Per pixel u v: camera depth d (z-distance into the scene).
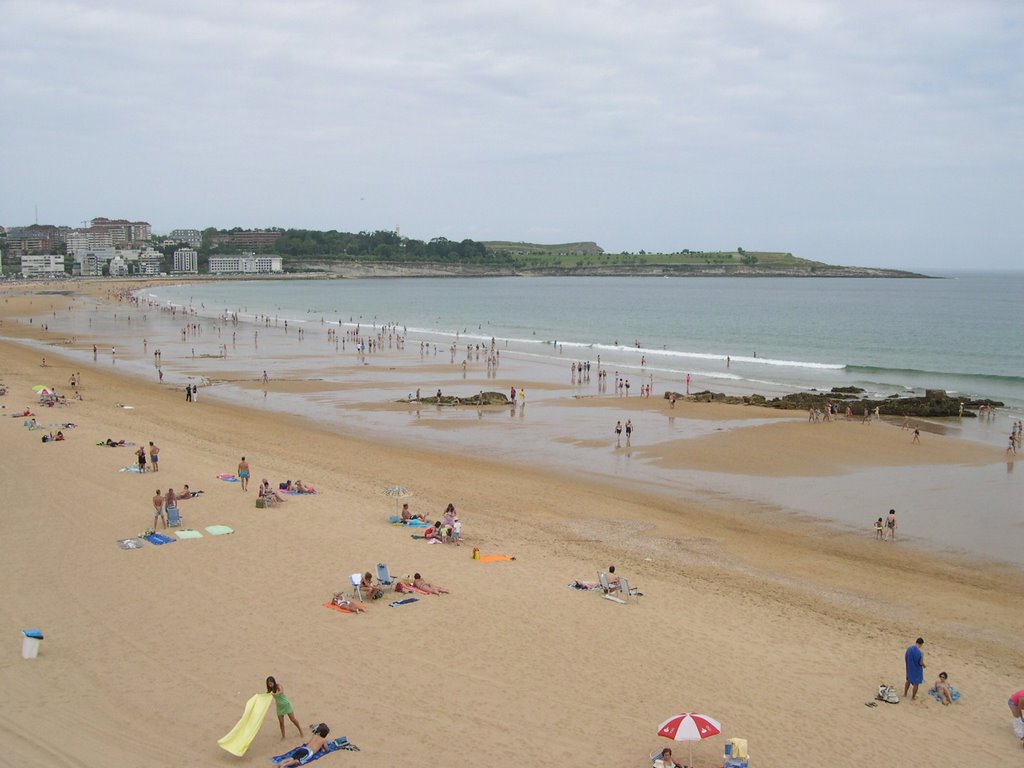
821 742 16.48
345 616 21.55
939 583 26.52
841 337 120.12
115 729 15.88
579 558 27.42
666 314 170.00
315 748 15.35
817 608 24.00
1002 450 44.97
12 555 25.08
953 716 17.77
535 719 16.86
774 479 39.28
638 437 48.44
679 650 20.42
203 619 21.08
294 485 33.66
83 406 52.72
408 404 60.06
